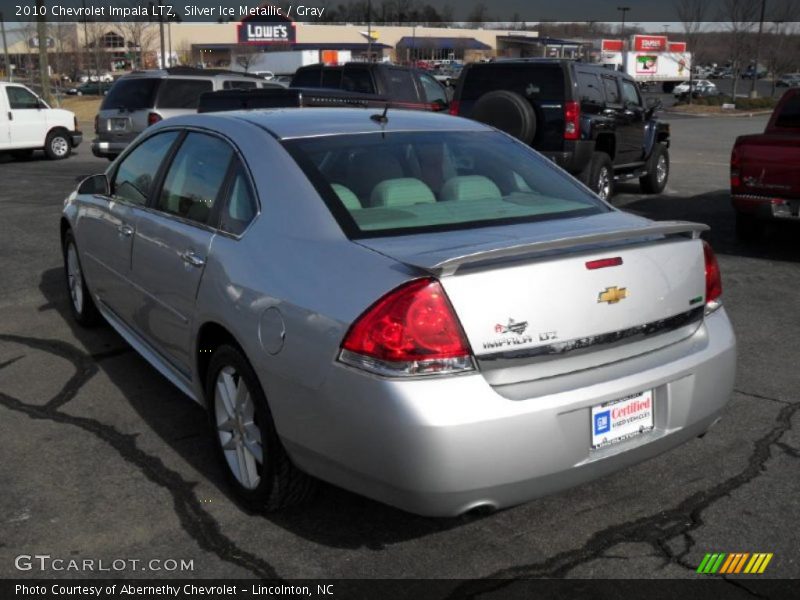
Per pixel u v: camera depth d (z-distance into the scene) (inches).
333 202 131.2
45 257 327.0
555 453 112.7
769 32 2079.2
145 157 185.9
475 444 107.1
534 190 151.3
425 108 607.8
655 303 125.2
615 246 122.1
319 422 115.4
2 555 125.2
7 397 185.9
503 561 124.6
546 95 432.1
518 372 113.1
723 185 577.9
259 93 380.8
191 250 148.9
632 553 126.7
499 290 111.1
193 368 152.4
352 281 115.3
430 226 130.1
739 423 173.6
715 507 140.2
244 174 145.3
